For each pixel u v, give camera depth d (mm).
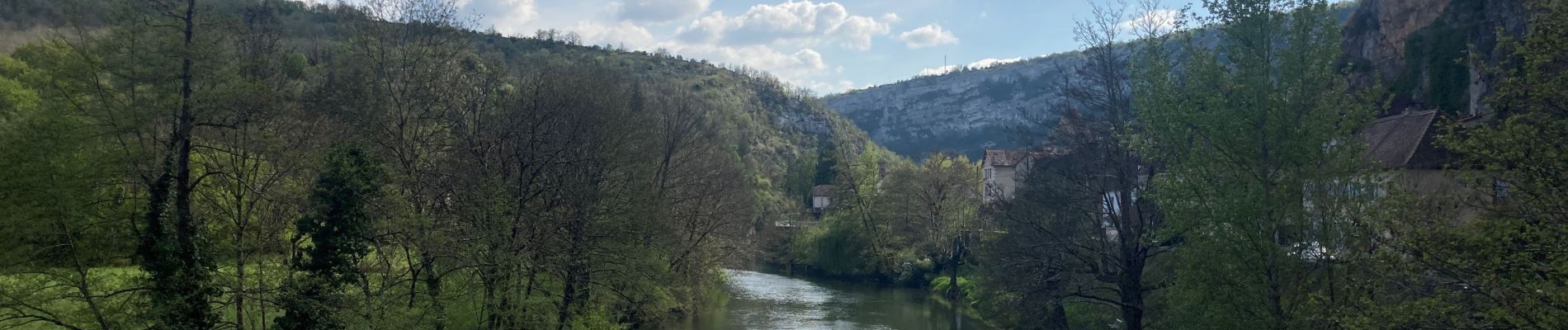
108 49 19078
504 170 26844
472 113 27641
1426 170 27484
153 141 19797
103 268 20297
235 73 20469
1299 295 18844
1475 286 13742
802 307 54844
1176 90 22016
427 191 25875
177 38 19422
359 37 24938
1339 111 19234
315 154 22719
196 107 19344
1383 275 15523
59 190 18484
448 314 26141
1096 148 28078
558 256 26531
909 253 68750
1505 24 44125
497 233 24328
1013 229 31188
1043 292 29656
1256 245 19281
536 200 27594
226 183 21422
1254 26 19906
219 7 21219
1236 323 19422
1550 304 12672
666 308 37812
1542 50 13570
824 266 75062
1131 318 27391
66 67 19000
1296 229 19312
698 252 41062
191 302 19422
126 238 19594
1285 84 19516
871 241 71750
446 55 26078
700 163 42531
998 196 32594
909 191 68812
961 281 59375
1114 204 33062
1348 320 14992
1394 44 52344
